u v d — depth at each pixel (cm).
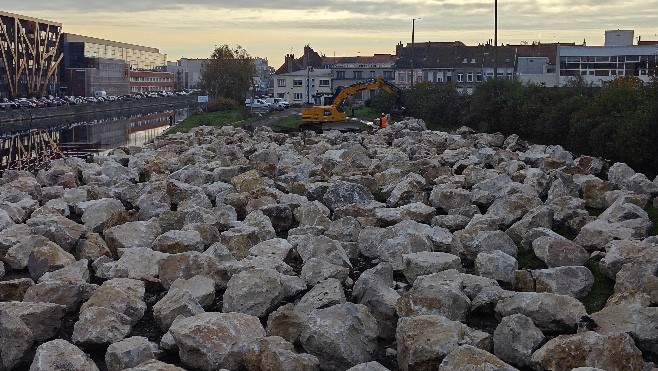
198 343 953
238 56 9325
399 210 1700
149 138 5403
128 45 16638
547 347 902
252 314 1112
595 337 889
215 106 7844
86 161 3009
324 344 938
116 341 1030
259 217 1622
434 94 5597
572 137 3170
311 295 1115
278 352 905
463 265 1364
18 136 5684
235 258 1416
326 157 2680
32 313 1070
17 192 2017
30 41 11338
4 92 10538
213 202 2012
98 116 8762
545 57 8338
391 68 10725
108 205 1769
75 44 13150
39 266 1356
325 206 1827
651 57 6444
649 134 2491
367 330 985
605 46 6688
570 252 1308
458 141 3278
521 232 1501
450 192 1864
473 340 938
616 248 1255
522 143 3219
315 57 12644
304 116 4769
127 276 1298
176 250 1429
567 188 1903
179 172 2292
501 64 8875
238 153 2877
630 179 1952
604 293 1183
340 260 1355
